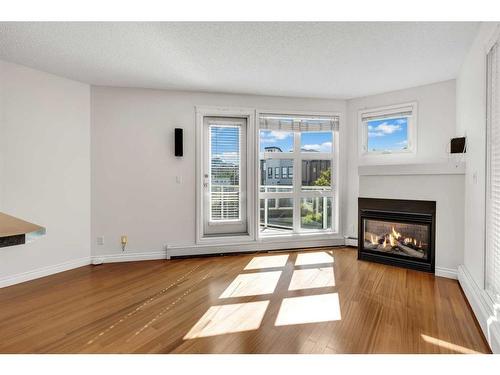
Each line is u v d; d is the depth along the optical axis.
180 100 4.00
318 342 1.93
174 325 2.16
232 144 4.32
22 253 3.13
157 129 3.94
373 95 4.22
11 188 3.06
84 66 3.14
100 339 1.98
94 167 3.77
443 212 3.24
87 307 2.47
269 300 2.60
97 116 3.76
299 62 3.05
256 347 1.87
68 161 3.53
